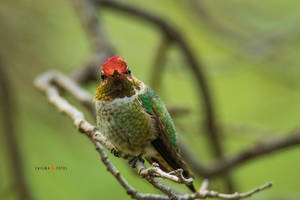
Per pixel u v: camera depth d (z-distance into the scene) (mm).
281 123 12453
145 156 6133
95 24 11016
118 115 5855
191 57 11945
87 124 5664
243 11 12992
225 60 12609
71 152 10562
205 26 12992
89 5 11336
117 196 10148
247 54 12609
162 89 12242
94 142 5461
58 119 10586
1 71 10281
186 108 8797
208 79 12109
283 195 10977
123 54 12859
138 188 10570
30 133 10828
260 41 12641
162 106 6188
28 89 10695
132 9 11906
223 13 13055
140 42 13195
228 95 13016
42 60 10852
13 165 10250
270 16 12914
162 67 12227
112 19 13422
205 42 13938
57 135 10625
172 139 6188
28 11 10953
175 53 14484
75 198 10047
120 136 5898
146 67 12844
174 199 4688
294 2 12836
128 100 5887
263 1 12977
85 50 12023
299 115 12477
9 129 10359
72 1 11484
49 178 10281
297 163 12219
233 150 14008
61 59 11180
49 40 11078
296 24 12461
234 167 10227
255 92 12961
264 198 10734
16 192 10125
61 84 8266
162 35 12000
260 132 11336
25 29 10773
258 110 12547
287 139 9930
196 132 12109
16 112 10531
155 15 11930
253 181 12078
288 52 12641
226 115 12695
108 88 5887
